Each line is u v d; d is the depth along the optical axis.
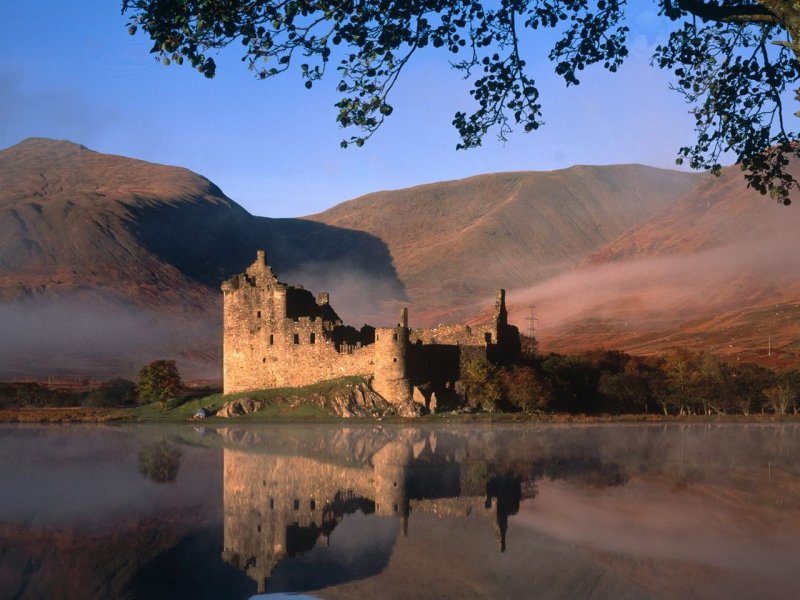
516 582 42.53
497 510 59.81
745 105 24.33
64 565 44.78
